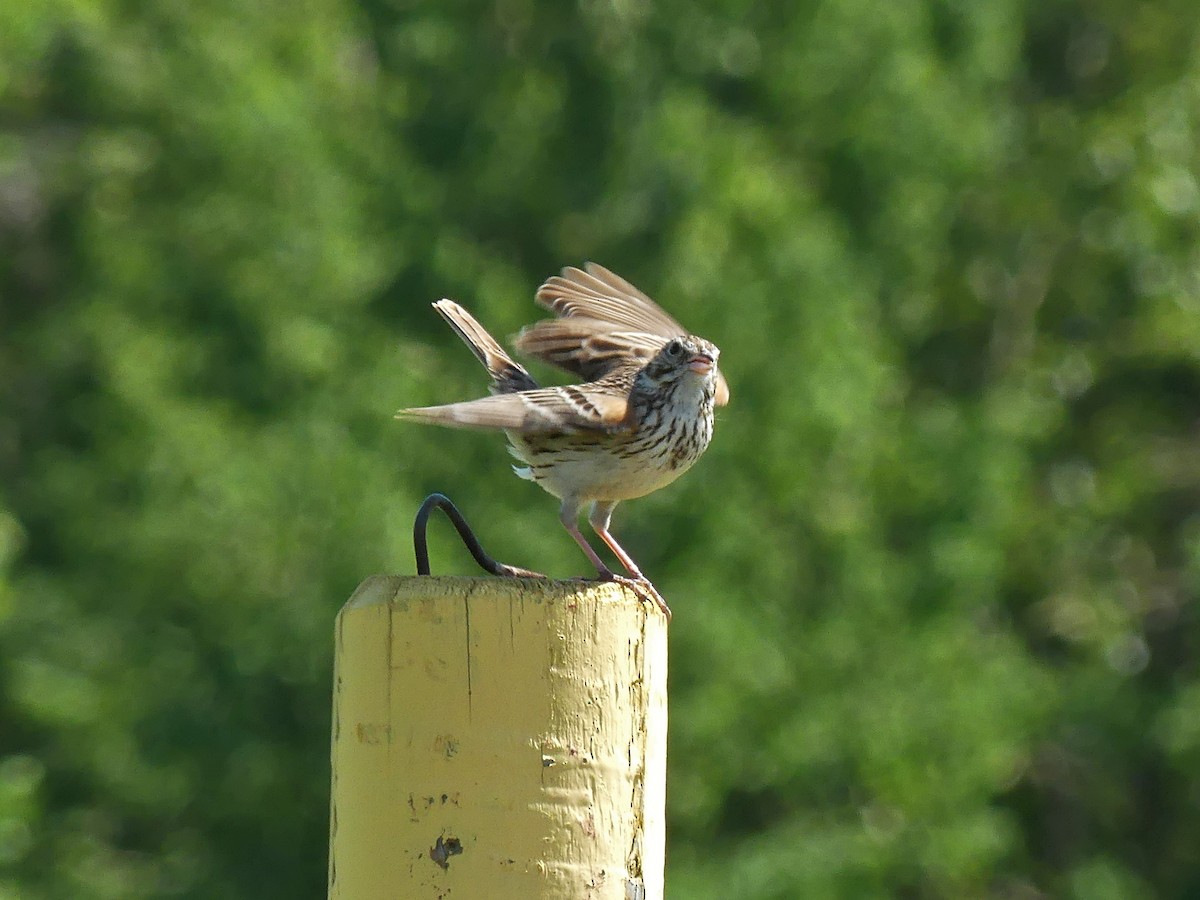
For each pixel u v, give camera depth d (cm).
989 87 2131
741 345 1672
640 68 1859
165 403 1738
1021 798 2291
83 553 1856
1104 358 2334
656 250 1750
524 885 432
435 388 1747
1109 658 2211
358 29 1977
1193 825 2261
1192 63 2214
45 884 1823
